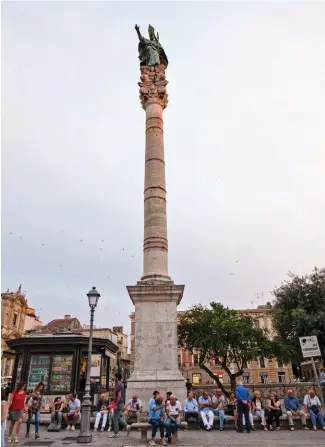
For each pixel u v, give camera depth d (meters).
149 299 16.41
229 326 26.95
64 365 18.88
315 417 13.48
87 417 11.11
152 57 23.06
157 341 15.71
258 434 12.37
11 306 49.91
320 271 27.38
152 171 19.70
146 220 18.83
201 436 11.99
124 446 10.20
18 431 10.98
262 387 22.30
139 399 14.59
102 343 19.81
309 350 12.26
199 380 56.06
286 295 27.23
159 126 21.03
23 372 18.81
